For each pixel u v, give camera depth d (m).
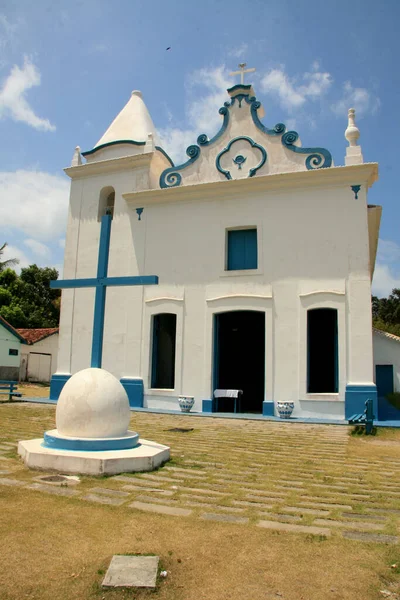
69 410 6.72
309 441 9.12
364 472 6.58
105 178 16.53
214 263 14.37
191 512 4.63
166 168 17.27
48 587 3.19
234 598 3.12
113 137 17.20
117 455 6.16
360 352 12.44
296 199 13.74
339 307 12.78
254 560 3.61
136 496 5.10
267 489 5.56
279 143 14.41
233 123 15.08
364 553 3.75
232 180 14.20
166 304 14.70
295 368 12.97
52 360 29.97
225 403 15.09
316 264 13.22
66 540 3.89
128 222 15.73
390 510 4.85
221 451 7.91
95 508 4.65
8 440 8.16
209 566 3.52
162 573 3.39
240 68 15.35
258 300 13.59
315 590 3.22
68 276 16.34
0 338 26.34
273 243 13.77
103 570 3.42
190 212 14.95
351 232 13.06
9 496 4.90
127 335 15.08
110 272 15.67
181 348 14.29
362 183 13.21
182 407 13.55
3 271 35.72
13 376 27.17
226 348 17.39
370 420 10.05
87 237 16.41
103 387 6.91
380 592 3.21
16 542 3.80
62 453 6.13
